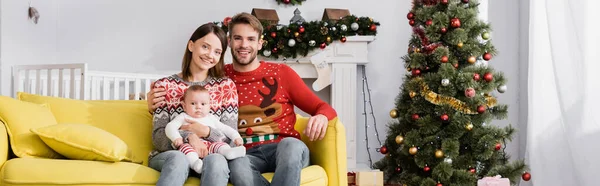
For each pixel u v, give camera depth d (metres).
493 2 4.64
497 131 3.53
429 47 3.54
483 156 3.45
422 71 3.64
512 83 4.62
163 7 5.16
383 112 5.15
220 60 2.58
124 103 2.71
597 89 3.33
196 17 5.15
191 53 2.54
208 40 2.48
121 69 5.15
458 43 3.44
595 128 3.34
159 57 5.15
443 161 3.44
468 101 3.44
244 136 2.51
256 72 2.62
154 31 5.16
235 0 5.16
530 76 4.02
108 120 2.55
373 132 5.15
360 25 4.79
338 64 4.83
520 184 4.23
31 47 4.73
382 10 5.15
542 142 3.90
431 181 3.46
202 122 2.39
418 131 3.55
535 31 3.97
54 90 4.64
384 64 5.15
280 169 2.15
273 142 2.49
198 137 2.33
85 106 2.59
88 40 5.13
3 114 2.30
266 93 2.58
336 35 4.74
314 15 5.15
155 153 2.37
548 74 3.89
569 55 3.49
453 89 3.43
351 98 4.84
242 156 2.23
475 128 3.52
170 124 2.34
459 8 3.45
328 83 4.79
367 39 4.80
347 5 5.14
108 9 5.14
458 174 3.42
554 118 3.85
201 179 2.09
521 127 4.57
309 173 2.28
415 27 3.72
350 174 3.61
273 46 4.71
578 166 3.45
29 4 4.71
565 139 3.73
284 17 5.16
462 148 3.60
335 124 2.45
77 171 2.06
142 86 5.15
